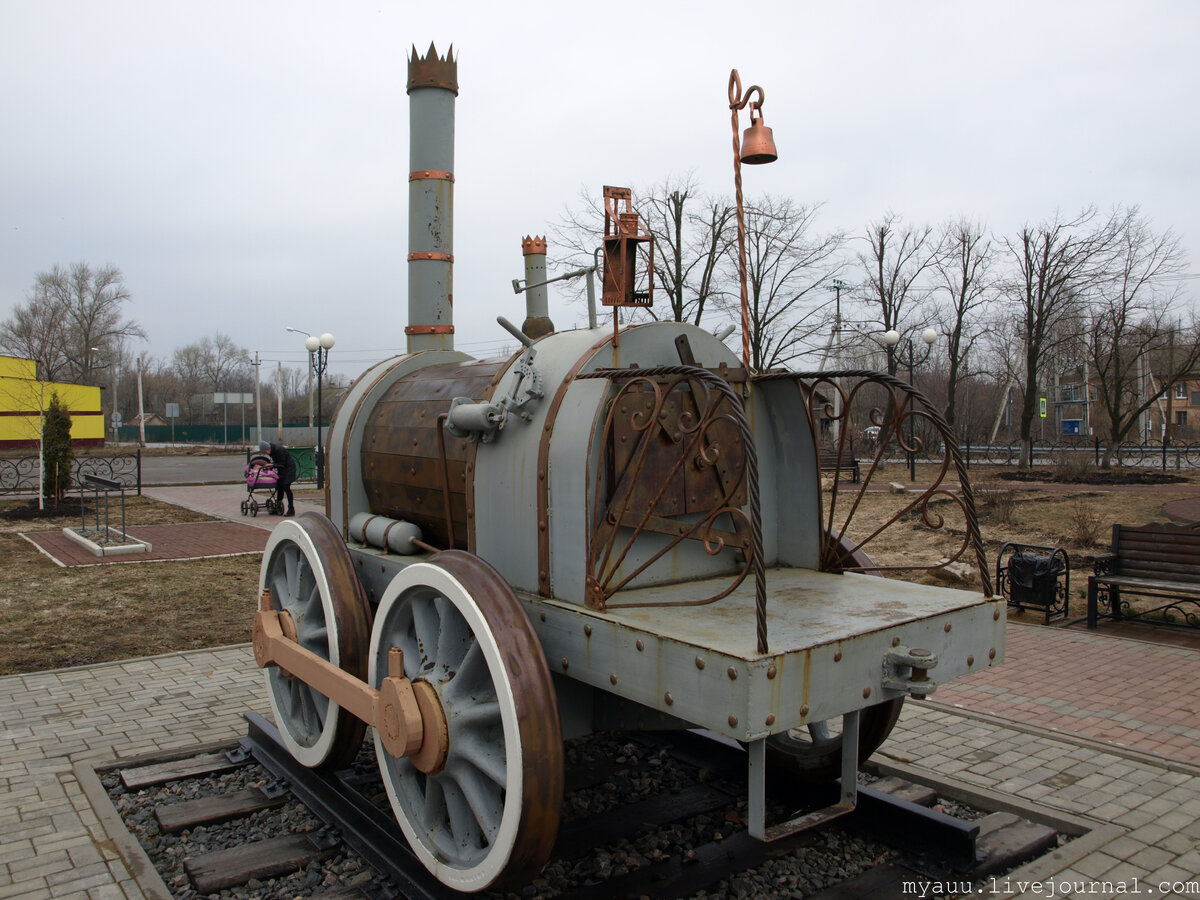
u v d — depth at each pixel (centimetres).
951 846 327
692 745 439
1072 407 4597
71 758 445
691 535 300
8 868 332
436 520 386
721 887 316
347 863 338
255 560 1084
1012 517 1330
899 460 2745
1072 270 2603
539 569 309
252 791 402
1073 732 483
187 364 8750
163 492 2133
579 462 293
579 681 312
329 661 371
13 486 2203
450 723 287
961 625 292
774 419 365
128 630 725
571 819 366
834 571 354
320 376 2212
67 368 5731
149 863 333
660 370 269
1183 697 545
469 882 278
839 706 252
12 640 688
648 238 324
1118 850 344
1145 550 730
